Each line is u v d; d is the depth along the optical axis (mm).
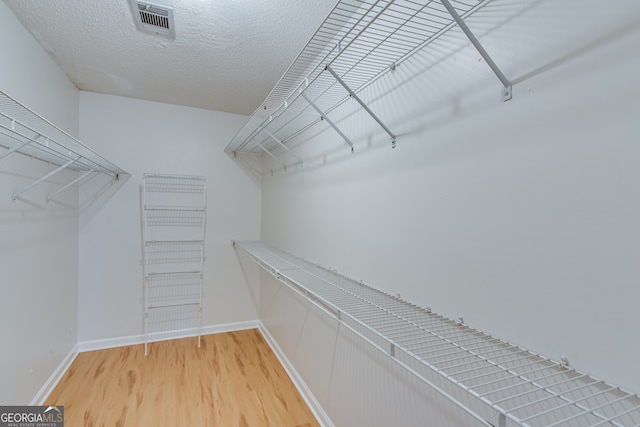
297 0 1450
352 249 1602
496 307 856
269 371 2363
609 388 608
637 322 577
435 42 1080
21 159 1652
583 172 660
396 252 1275
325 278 1627
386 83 1353
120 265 2771
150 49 1919
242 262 3242
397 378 1154
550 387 703
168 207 2932
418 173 1161
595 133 639
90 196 2666
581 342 664
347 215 1656
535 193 756
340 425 1568
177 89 2568
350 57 1280
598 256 636
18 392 1622
